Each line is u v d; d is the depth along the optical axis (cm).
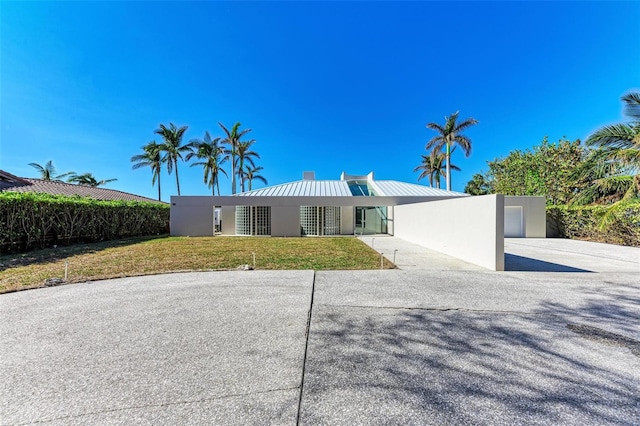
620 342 312
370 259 882
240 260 855
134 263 798
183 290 521
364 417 190
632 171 1064
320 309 421
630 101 1024
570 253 1028
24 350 288
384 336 327
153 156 2853
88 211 1305
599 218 1321
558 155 2122
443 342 311
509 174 2494
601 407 201
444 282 588
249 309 420
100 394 215
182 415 191
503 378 239
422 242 1273
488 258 744
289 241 1446
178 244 1285
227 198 1800
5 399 208
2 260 823
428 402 206
